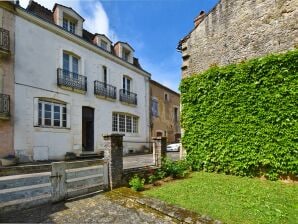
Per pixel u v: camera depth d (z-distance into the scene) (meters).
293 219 4.10
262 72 7.54
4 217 4.39
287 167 6.91
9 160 10.09
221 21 9.31
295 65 6.92
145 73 20.12
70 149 13.09
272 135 7.22
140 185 6.45
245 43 8.46
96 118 15.05
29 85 11.32
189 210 4.53
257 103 7.59
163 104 23.58
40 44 11.98
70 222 4.18
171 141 24.50
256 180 7.25
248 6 8.52
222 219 4.15
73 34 13.56
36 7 13.23
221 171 8.52
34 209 4.83
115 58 16.80
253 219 4.13
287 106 6.98
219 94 8.60
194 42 10.23
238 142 7.99
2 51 10.19
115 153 6.62
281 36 7.59
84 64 14.45
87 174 6.91
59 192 5.33
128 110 17.97
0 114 9.95
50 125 12.34
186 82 9.80
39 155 11.50
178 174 8.20
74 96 13.62
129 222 4.15
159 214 4.52
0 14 10.40
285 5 7.61
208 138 8.88
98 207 4.95
